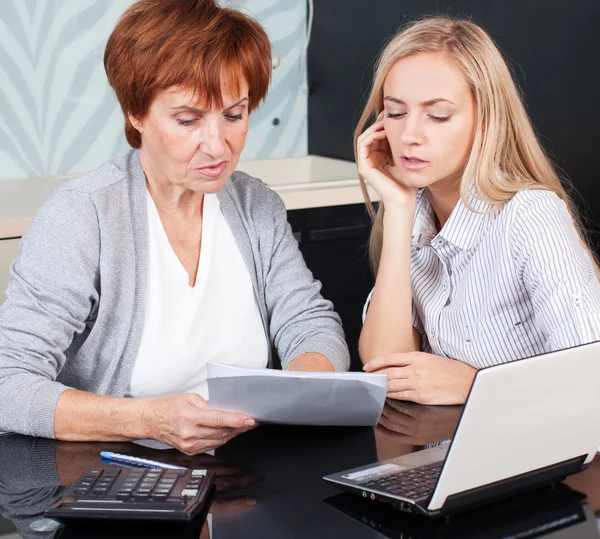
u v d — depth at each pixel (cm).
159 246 157
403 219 166
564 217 147
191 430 122
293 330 169
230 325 165
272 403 126
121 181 155
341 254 296
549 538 99
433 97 147
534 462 106
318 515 106
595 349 102
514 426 99
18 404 133
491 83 147
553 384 100
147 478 110
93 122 318
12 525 104
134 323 152
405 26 293
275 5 337
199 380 161
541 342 154
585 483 114
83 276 146
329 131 343
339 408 129
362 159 169
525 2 255
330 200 287
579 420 106
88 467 122
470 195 154
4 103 302
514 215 148
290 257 177
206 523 104
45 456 126
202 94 136
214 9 139
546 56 253
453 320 162
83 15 306
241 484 115
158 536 101
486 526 102
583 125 246
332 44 332
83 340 153
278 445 129
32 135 309
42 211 149
